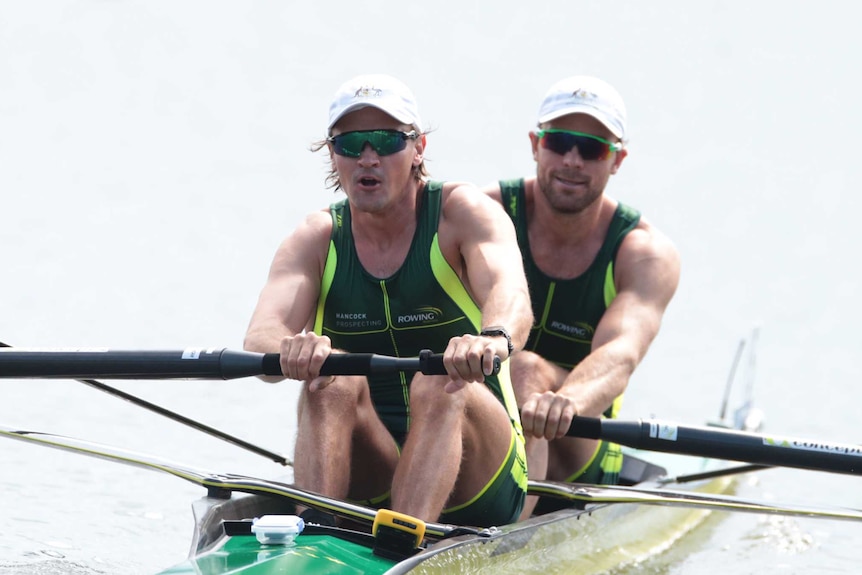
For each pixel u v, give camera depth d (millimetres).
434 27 123625
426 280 23719
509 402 24281
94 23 112688
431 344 24172
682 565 27984
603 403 26531
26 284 51469
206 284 54312
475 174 81812
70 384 38719
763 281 67875
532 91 106750
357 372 20484
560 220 29719
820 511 25297
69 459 31719
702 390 47000
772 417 44000
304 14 123750
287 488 21062
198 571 17984
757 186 91875
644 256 29609
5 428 23797
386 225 23688
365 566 18656
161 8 119875
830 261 73625
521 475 23750
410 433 21609
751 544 30359
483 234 23219
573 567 24250
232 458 33531
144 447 33781
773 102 117062
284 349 20984
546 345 30766
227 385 41031
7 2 114500
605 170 29344
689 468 34656
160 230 63594
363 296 24000
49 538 25578
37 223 62406
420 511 20859
